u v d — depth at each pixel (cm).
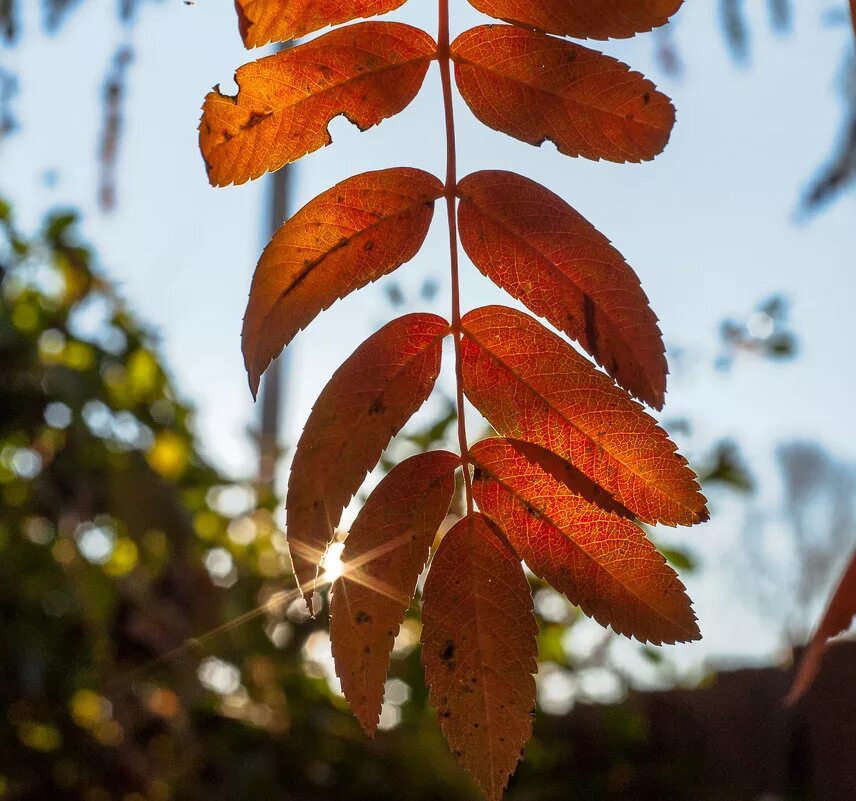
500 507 32
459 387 32
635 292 32
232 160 32
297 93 33
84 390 95
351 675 32
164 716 97
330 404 32
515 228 32
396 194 33
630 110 33
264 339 32
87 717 96
